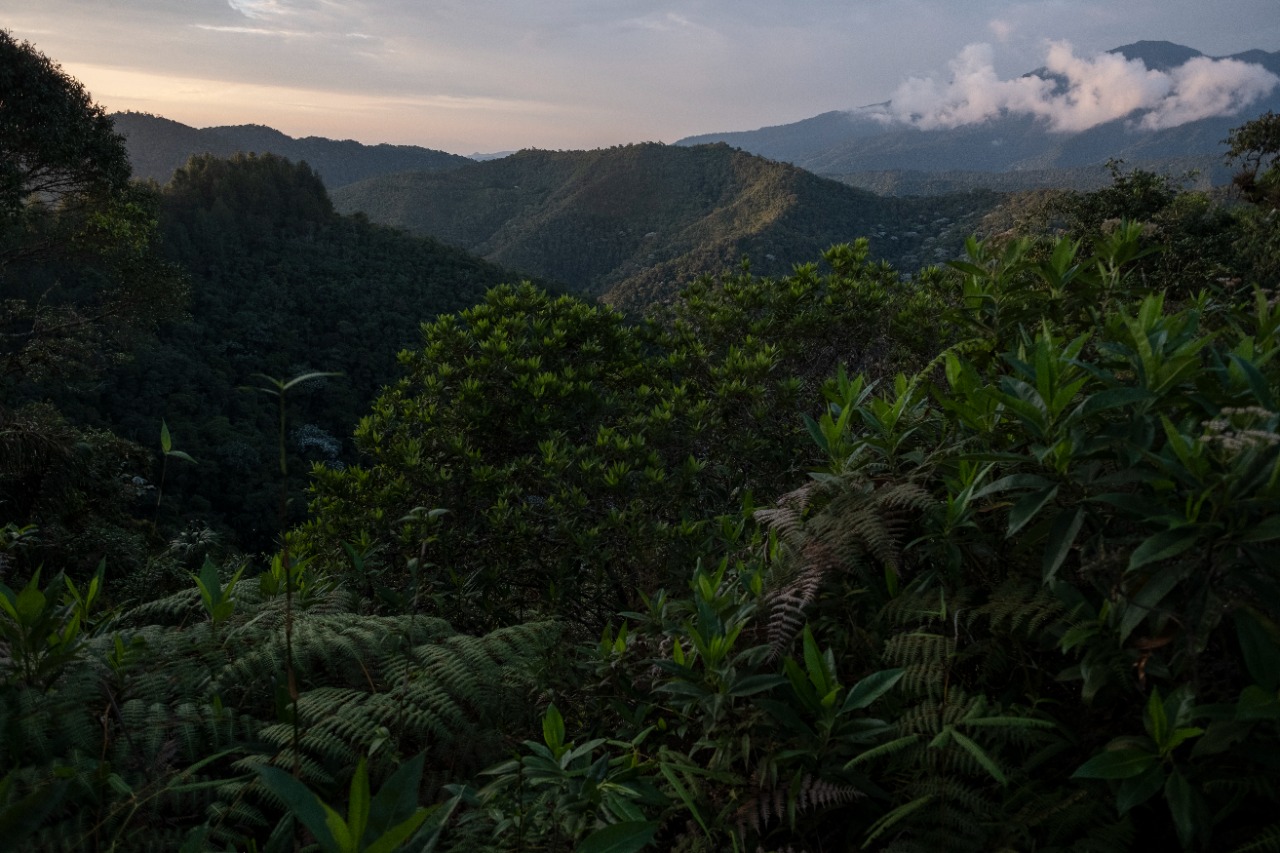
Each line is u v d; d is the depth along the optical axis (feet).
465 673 6.51
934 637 4.50
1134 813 3.94
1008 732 4.08
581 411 15.84
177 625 8.24
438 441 14.71
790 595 5.02
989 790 4.10
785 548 5.55
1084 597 4.17
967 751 4.06
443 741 6.15
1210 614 3.51
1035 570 4.66
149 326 93.97
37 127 78.43
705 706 4.62
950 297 15.55
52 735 5.22
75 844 4.42
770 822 4.41
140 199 93.35
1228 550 3.60
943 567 4.98
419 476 13.80
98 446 40.55
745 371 15.26
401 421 15.48
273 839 4.04
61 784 3.51
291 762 5.35
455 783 5.68
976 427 5.06
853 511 5.35
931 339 15.03
